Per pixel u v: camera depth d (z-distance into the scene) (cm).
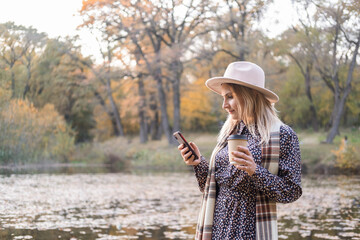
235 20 2439
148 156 2414
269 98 221
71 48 1870
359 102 2177
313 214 734
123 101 3206
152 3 2519
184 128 3603
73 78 2092
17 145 1013
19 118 1004
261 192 210
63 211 707
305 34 2067
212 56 2694
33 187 955
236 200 212
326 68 2145
